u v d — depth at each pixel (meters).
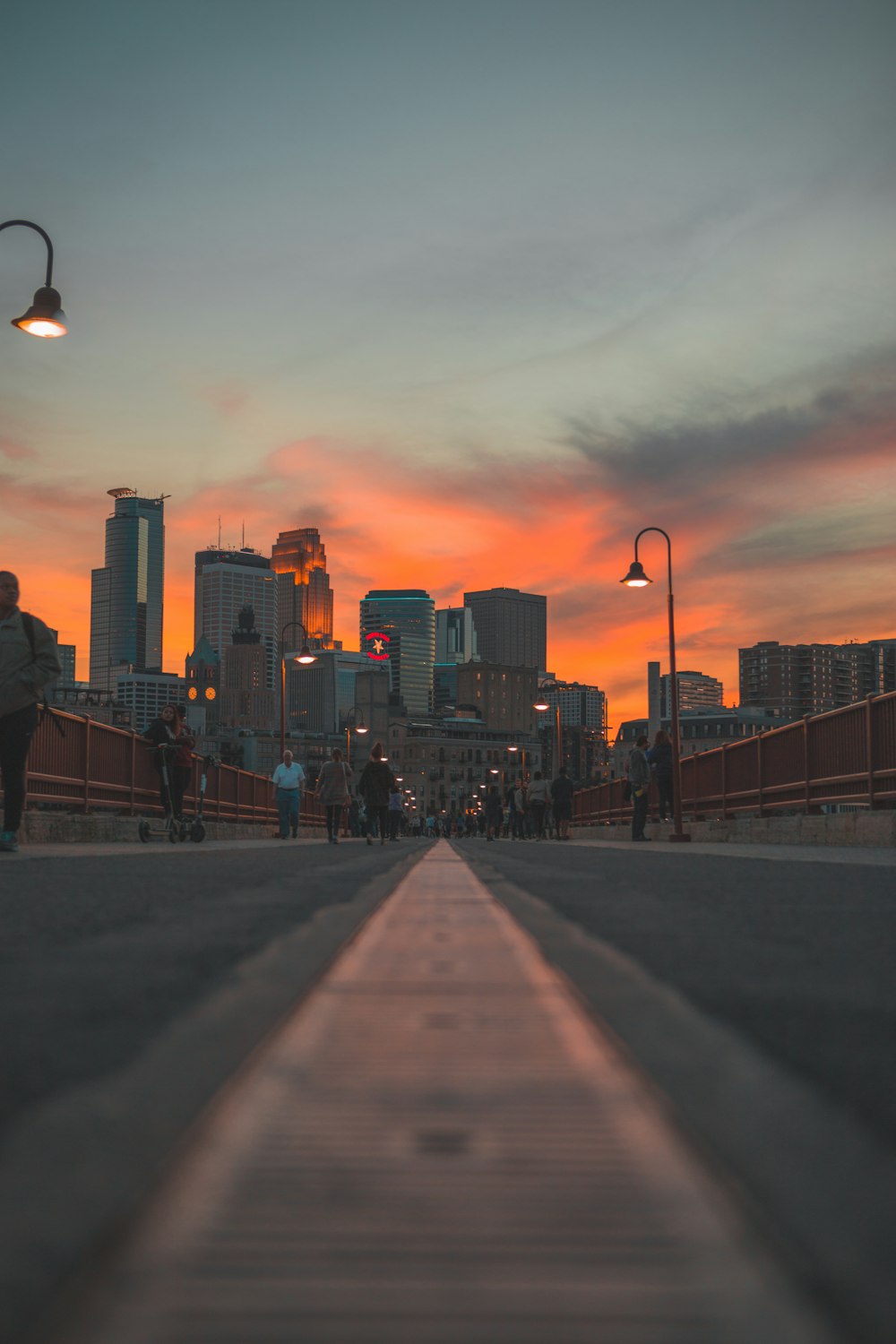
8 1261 0.99
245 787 37.25
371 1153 1.40
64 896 6.07
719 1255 1.04
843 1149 1.41
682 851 16.33
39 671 12.09
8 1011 2.47
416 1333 0.87
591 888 6.86
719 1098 1.69
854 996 2.74
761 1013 2.50
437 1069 1.93
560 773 39.16
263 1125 1.54
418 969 3.32
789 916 4.98
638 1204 1.19
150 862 10.57
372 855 14.23
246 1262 1.02
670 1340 0.86
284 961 3.31
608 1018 2.40
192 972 3.09
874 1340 0.85
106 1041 2.10
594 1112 1.63
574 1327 0.88
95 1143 1.38
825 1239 1.07
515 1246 1.06
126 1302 0.93
